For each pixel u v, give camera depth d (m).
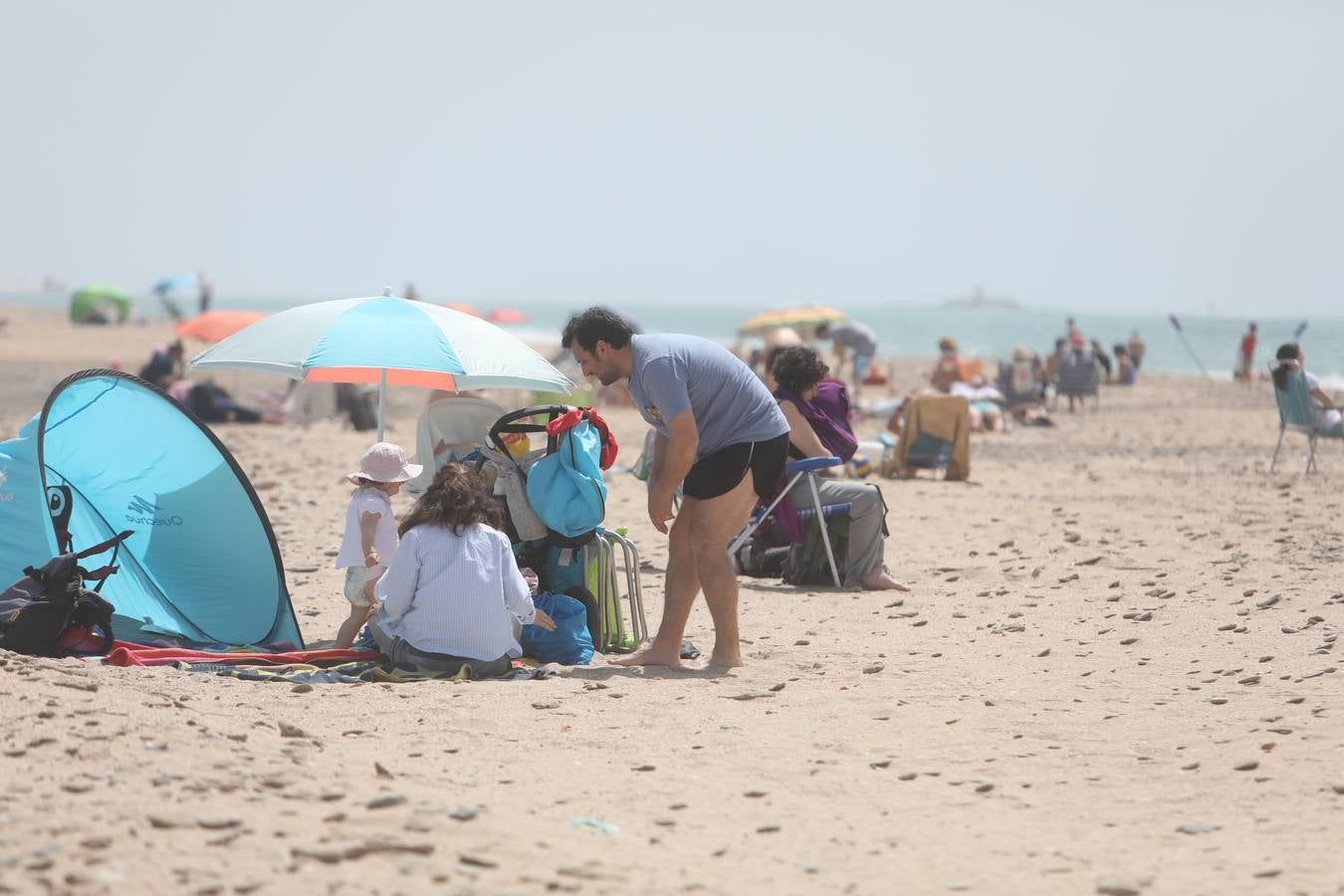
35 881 10.02
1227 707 17.19
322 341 21.45
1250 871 11.39
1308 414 45.38
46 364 110.25
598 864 11.19
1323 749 15.03
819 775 14.23
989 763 14.80
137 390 20.97
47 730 13.57
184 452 21.66
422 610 18.77
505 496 21.14
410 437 59.81
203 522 21.84
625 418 72.06
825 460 26.39
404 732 15.32
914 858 11.73
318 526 34.31
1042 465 51.41
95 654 19.00
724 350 19.39
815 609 24.81
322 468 47.44
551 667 19.31
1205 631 22.27
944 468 49.91
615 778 13.88
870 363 98.25
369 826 11.66
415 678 18.48
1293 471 48.22
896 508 39.03
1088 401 94.06
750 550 28.70
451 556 18.83
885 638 22.19
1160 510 38.22
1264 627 22.44
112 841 10.88
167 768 12.82
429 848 11.16
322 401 65.81
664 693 17.77
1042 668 19.80
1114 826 12.67
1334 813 12.89
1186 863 11.62
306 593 25.84
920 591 26.69
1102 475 47.53
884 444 49.53
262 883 10.27
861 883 11.09
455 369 21.52
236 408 65.50
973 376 83.62
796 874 11.26
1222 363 196.12
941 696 17.98
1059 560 30.09
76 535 21.31
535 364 22.56
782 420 19.55
